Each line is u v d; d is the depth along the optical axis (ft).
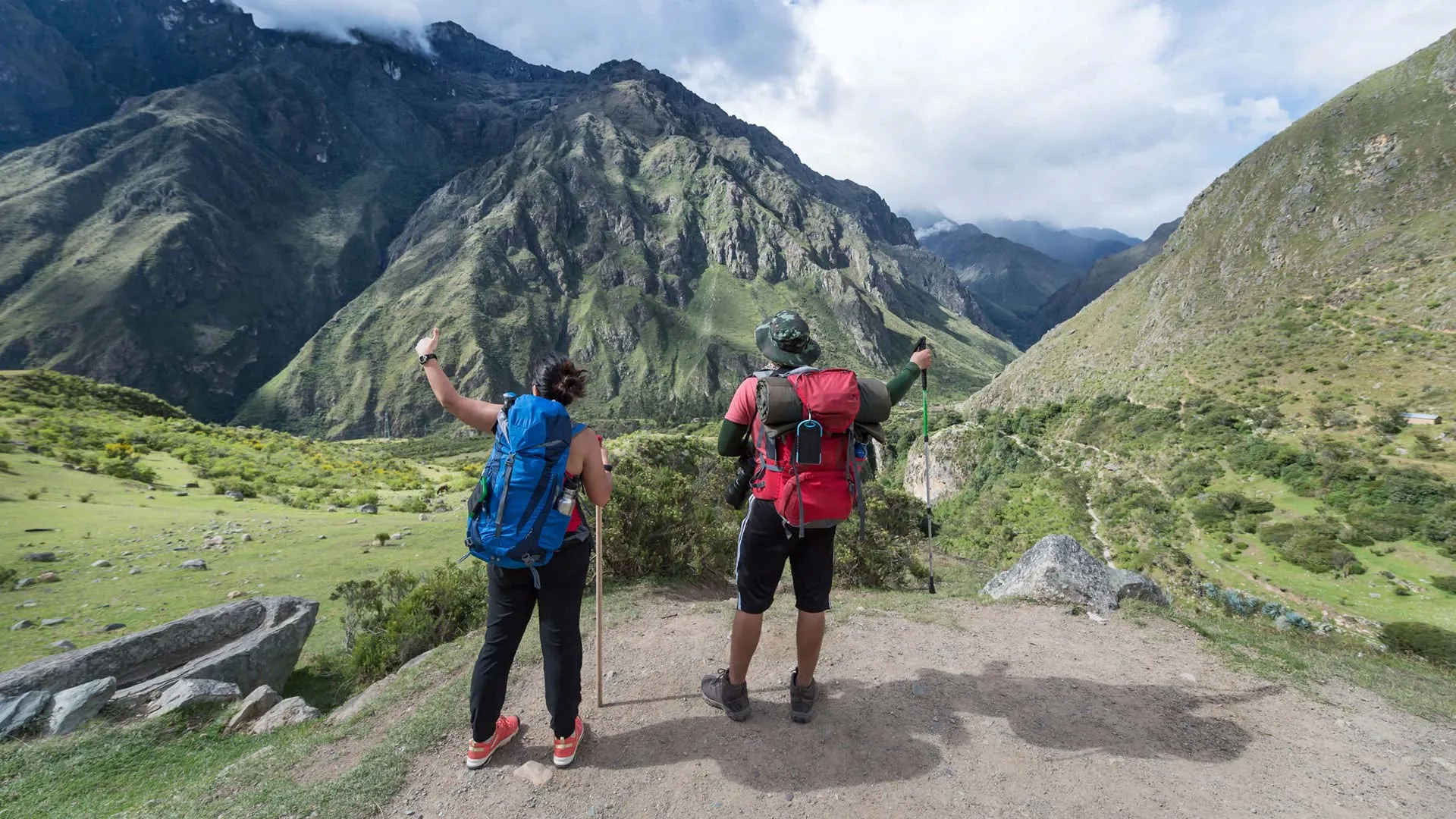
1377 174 474.08
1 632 32.53
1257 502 262.26
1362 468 258.57
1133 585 22.41
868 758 11.19
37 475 76.59
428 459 498.28
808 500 10.41
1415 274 385.70
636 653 16.87
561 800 10.35
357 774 11.50
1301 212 498.69
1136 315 549.95
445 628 27.78
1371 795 10.11
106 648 24.17
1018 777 10.59
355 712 16.74
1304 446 293.23
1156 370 446.19
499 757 11.68
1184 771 10.80
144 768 18.11
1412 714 12.92
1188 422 354.13
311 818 10.34
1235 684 14.35
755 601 11.48
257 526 62.23
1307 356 373.40
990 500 347.15
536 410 10.55
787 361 11.17
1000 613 19.58
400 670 19.48
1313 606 193.16
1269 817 9.55
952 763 11.03
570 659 10.92
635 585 27.96
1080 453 373.20
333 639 34.01
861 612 19.71
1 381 147.02
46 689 21.86
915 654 15.97
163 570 44.68
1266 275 476.54
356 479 121.80
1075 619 19.10
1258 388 362.53
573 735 11.23
